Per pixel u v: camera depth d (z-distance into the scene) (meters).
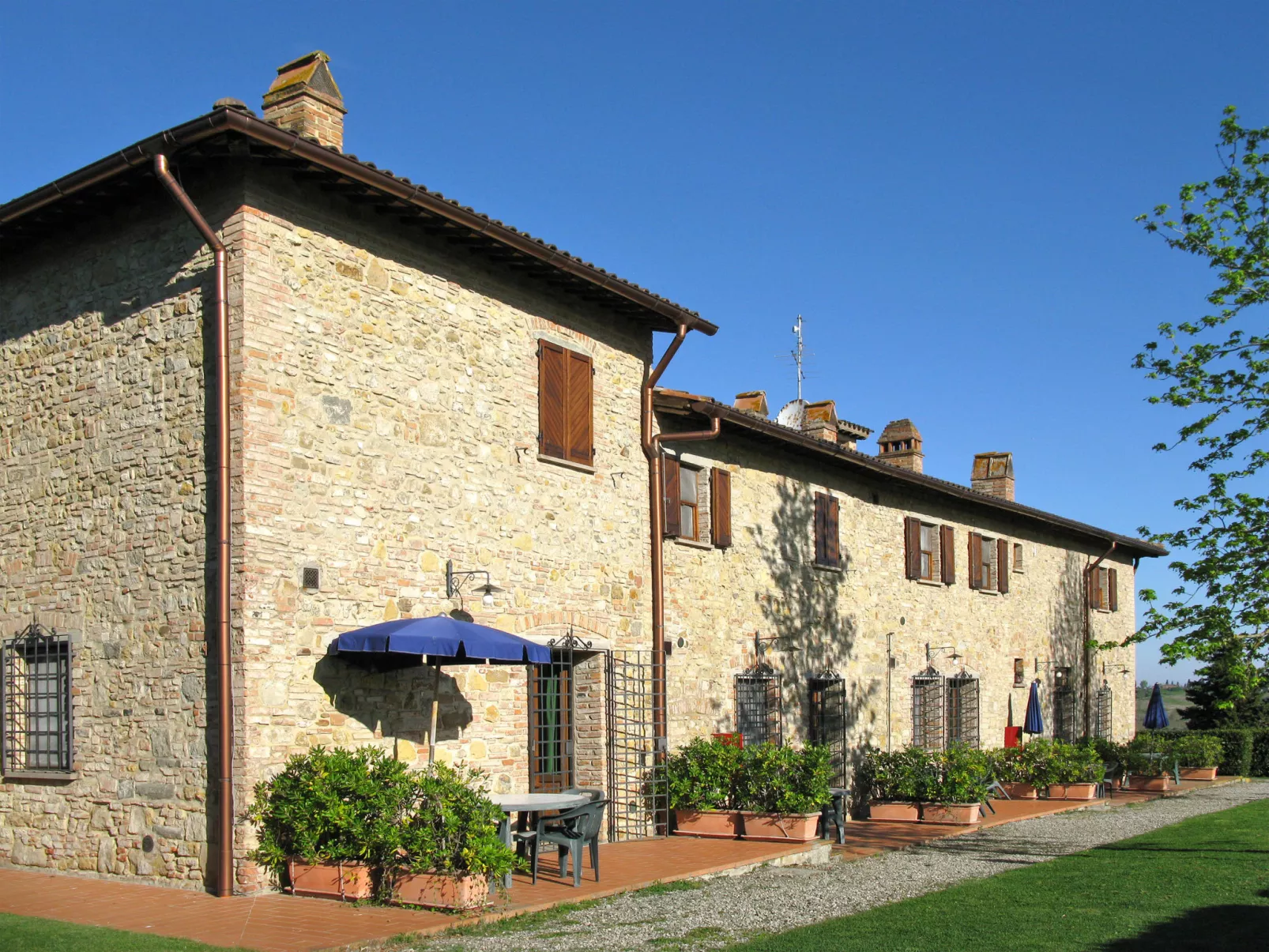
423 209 11.20
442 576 11.67
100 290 11.46
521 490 12.77
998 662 24.25
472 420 12.21
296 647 10.20
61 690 11.23
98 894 9.83
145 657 10.55
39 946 7.74
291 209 10.59
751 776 13.98
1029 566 26.27
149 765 10.40
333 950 7.86
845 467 19.19
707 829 14.09
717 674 16.02
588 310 14.13
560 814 11.02
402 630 10.08
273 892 9.77
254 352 10.13
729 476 16.64
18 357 12.16
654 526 14.74
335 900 9.48
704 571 16.00
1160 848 13.89
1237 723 31.66
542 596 12.91
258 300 10.22
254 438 10.05
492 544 12.30
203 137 9.67
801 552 18.16
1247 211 12.61
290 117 11.69
